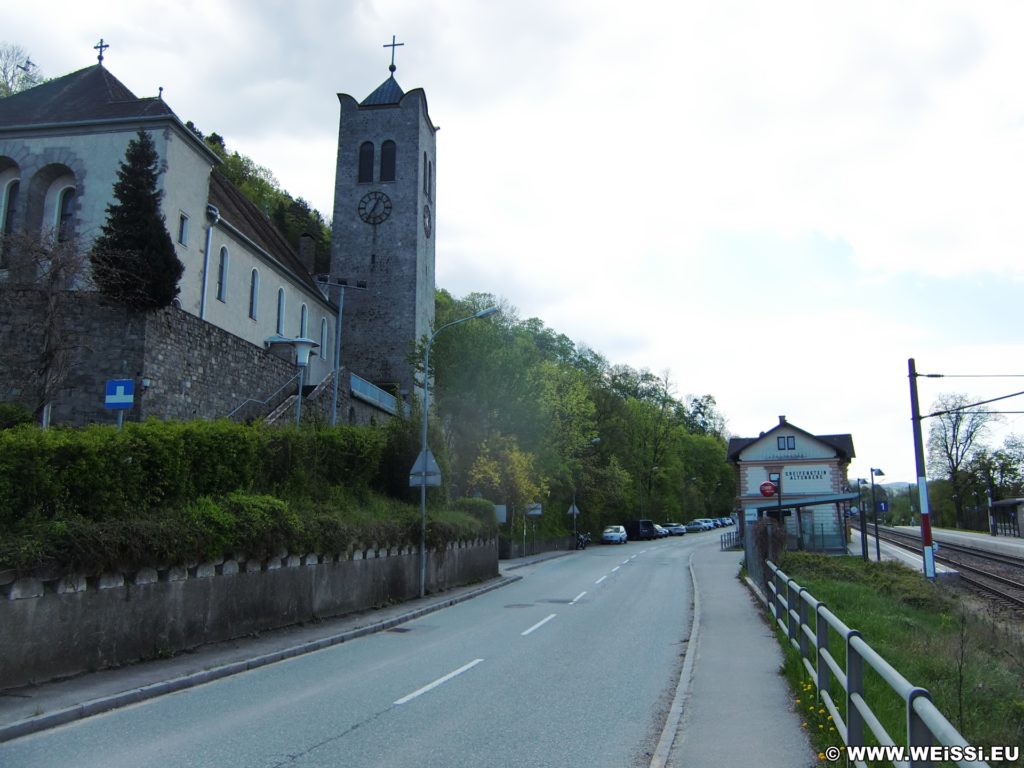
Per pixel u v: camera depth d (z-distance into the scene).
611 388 84.12
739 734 7.80
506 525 46.84
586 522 68.06
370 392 38.41
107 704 9.52
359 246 53.31
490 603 22.92
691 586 27.41
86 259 21.86
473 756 7.43
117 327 21.72
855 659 6.02
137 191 22.17
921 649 11.45
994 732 6.75
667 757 7.03
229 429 16.05
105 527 11.69
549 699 10.03
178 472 14.21
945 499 91.81
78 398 21.31
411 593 22.91
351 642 15.37
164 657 12.57
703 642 14.17
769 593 17.56
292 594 16.56
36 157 28.92
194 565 13.51
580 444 61.56
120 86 33.28
